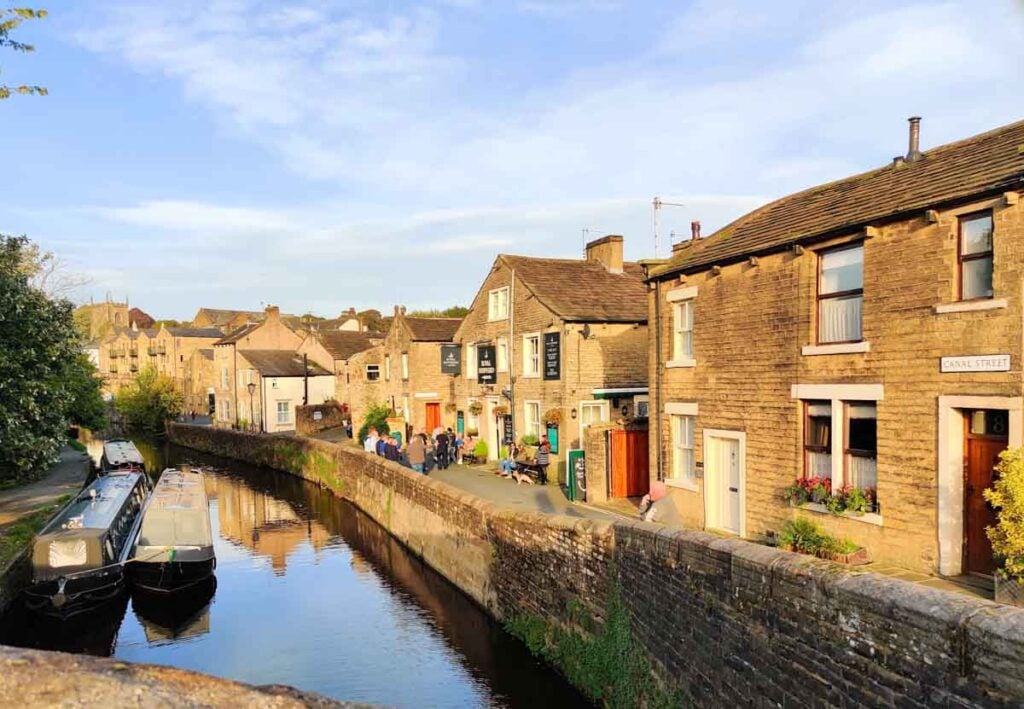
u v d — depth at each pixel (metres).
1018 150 8.71
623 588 8.73
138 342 77.56
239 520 23.20
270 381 44.44
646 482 17.14
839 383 10.26
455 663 11.29
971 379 8.51
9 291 16.42
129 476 20.78
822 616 5.40
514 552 11.99
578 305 20.78
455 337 27.84
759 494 11.70
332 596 15.08
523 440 21.69
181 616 14.12
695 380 13.28
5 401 16.20
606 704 8.99
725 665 6.60
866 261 9.88
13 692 3.14
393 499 20.09
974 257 8.63
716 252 12.87
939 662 4.41
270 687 3.52
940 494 8.84
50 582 13.39
